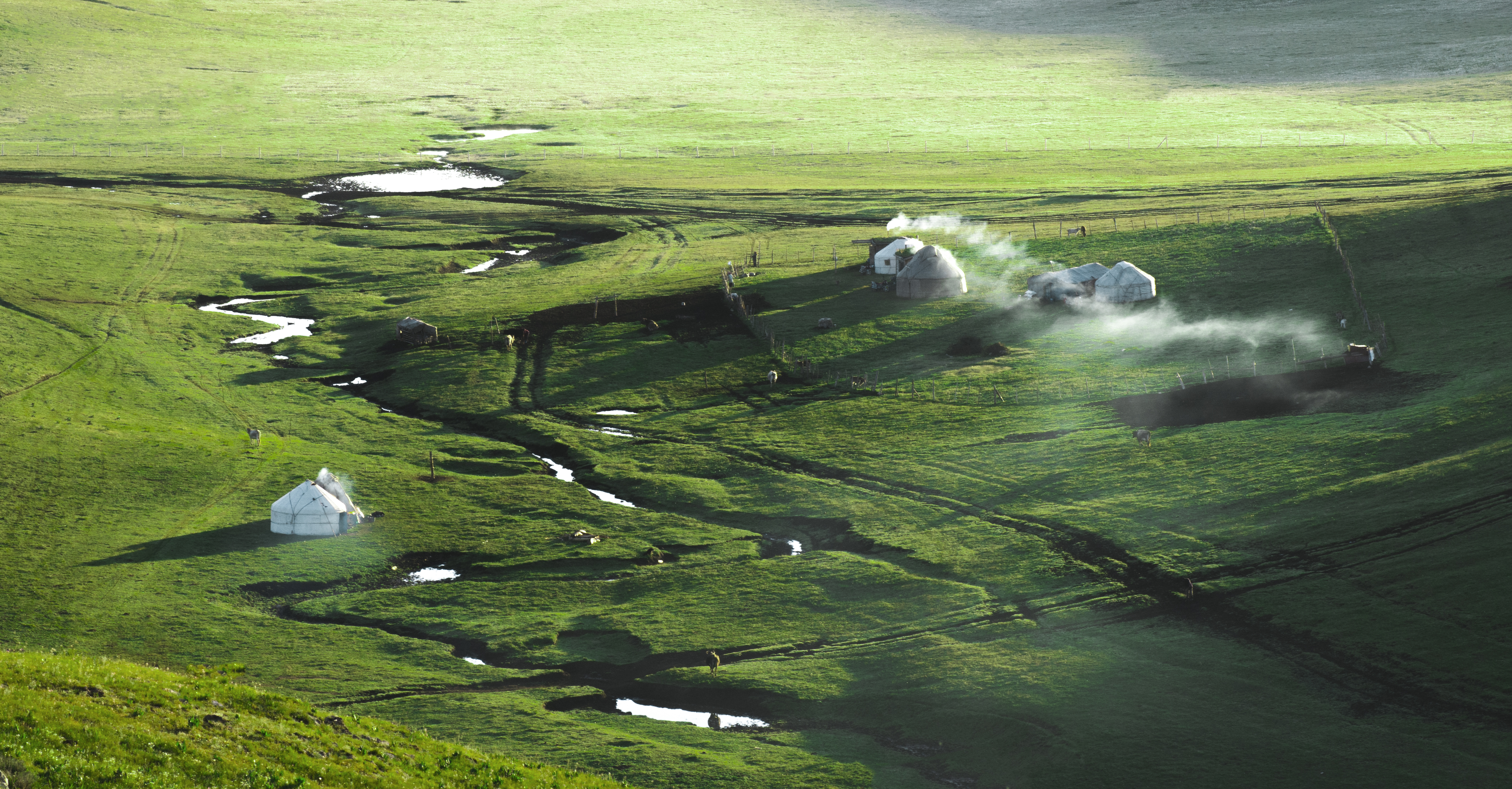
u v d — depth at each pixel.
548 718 53.25
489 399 102.38
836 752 49.88
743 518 76.88
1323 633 54.59
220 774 28.70
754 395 100.38
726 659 58.56
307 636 62.28
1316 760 46.00
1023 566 65.38
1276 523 65.69
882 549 69.94
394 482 84.25
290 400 104.00
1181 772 46.00
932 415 91.94
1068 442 83.06
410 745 36.41
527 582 68.50
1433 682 49.88
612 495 82.81
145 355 115.06
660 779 47.34
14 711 27.91
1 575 68.38
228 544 74.06
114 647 60.19
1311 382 89.25
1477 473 66.19
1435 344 92.56
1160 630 56.94
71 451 88.44
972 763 48.56
